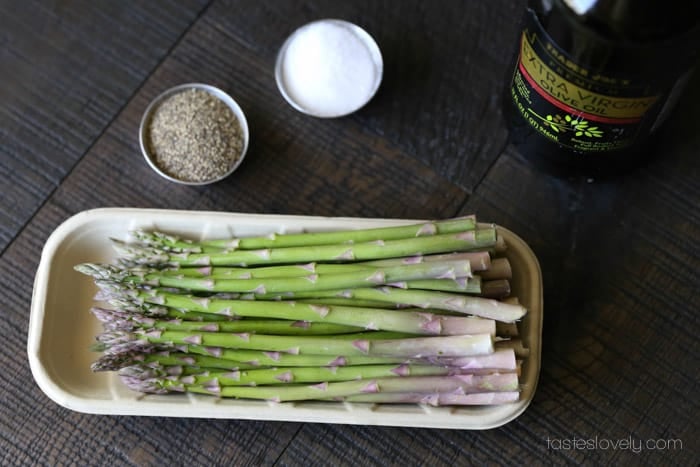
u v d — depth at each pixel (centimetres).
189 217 57
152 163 61
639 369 59
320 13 65
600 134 56
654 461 57
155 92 64
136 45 64
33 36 65
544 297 60
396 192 62
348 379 54
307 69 62
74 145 63
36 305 56
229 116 62
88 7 65
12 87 64
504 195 62
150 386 55
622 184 61
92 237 58
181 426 58
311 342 54
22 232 61
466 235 55
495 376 54
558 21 51
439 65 64
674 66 51
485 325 54
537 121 57
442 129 63
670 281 60
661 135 62
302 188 62
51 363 56
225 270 56
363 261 56
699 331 59
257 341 54
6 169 62
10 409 59
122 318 55
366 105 63
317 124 63
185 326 55
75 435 58
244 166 62
